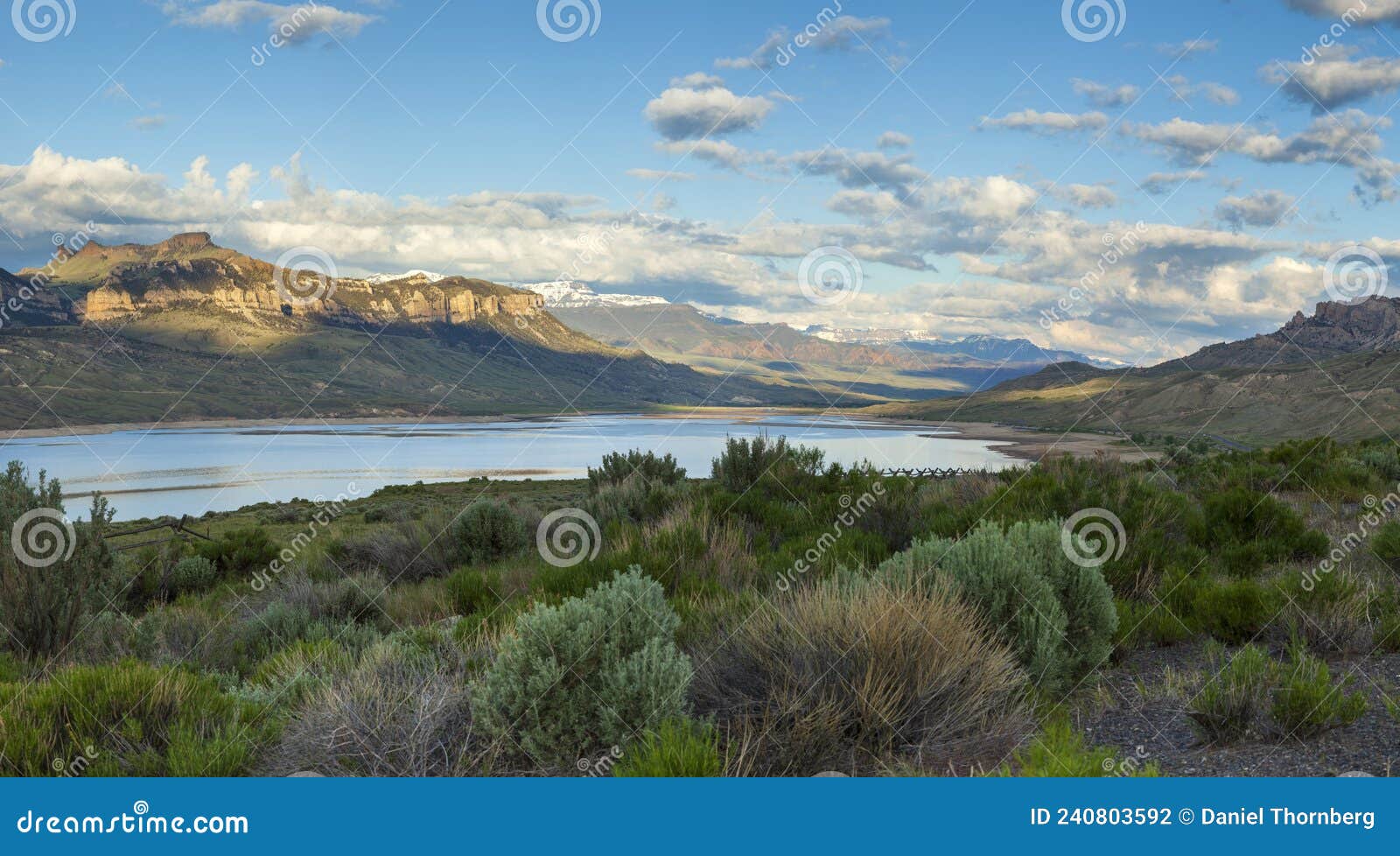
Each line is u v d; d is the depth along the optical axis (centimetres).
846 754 464
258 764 498
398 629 891
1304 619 632
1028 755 414
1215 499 1082
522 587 952
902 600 535
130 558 1574
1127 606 707
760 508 1248
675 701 474
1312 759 414
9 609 805
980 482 1275
